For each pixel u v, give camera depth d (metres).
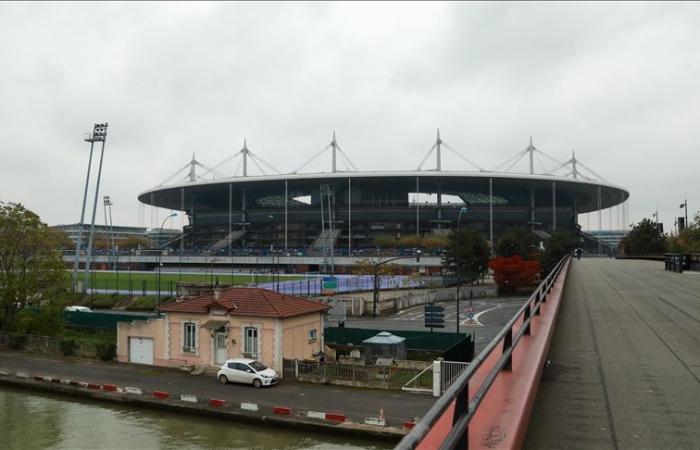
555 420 5.56
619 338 10.65
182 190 154.50
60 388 29.16
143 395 27.09
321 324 34.47
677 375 7.51
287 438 22.14
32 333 41.84
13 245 41.78
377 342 34.16
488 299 78.94
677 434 5.17
